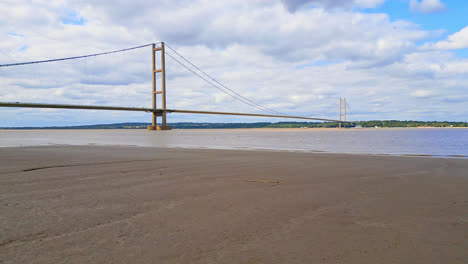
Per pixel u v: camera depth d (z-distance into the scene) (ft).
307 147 50.37
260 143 66.18
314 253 6.11
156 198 11.01
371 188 13.07
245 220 8.34
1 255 5.90
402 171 18.75
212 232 7.34
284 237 7.02
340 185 13.75
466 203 10.27
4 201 10.47
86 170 18.44
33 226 7.70
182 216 8.70
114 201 10.51
